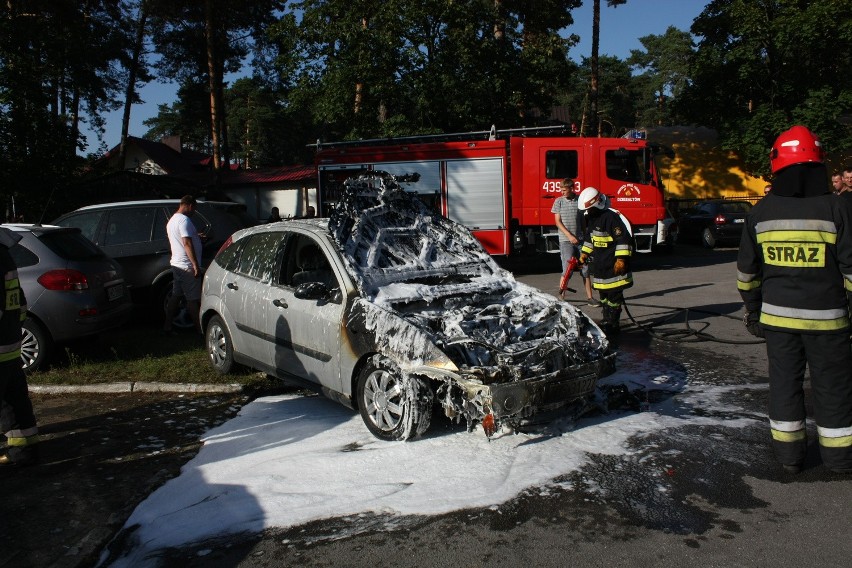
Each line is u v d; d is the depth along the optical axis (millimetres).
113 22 33469
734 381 6145
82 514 4016
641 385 6105
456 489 4047
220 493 4207
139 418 5809
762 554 3229
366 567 3303
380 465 4453
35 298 7172
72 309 7281
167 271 9594
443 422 5230
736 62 23625
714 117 25281
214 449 4996
